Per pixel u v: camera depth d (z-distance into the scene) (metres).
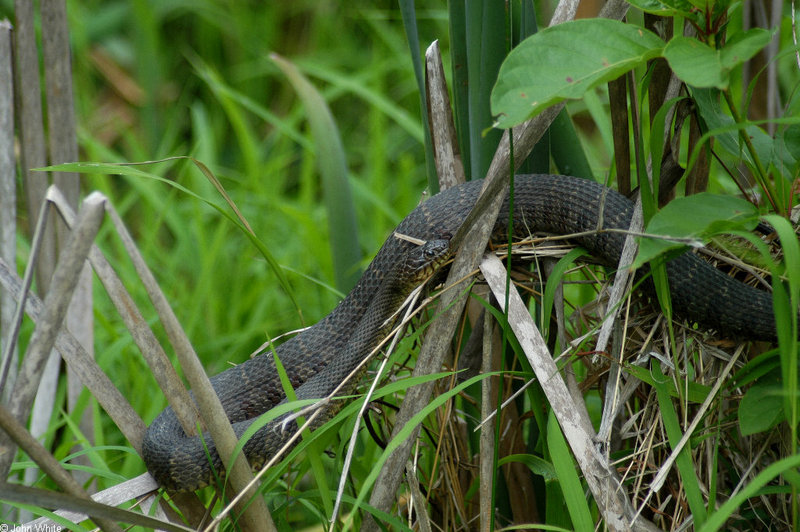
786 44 6.99
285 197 11.82
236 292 9.27
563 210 5.30
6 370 4.15
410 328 5.80
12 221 6.87
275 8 14.35
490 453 5.02
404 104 13.03
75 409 6.69
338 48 13.85
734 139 4.69
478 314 5.95
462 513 5.65
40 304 4.74
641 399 5.07
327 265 9.01
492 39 5.35
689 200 4.10
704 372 4.90
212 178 5.33
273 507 5.95
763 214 4.16
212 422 4.54
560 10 4.97
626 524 4.43
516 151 4.81
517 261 5.31
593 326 5.13
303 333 6.32
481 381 5.69
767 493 4.56
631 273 4.74
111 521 4.49
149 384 7.83
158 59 13.19
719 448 5.14
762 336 4.73
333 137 7.05
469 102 5.63
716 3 4.00
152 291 4.22
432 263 5.43
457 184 5.82
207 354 8.53
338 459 5.24
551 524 5.00
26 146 6.89
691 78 3.62
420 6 13.32
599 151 10.16
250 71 13.43
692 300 4.75
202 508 5.32
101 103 13.45
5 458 4.28
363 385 5.83
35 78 6.84
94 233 3.99
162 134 12.86
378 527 5.04
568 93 3.73
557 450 4.44
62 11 6.82
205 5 13.93
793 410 3.64
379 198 10.26
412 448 5.09
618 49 3.91
